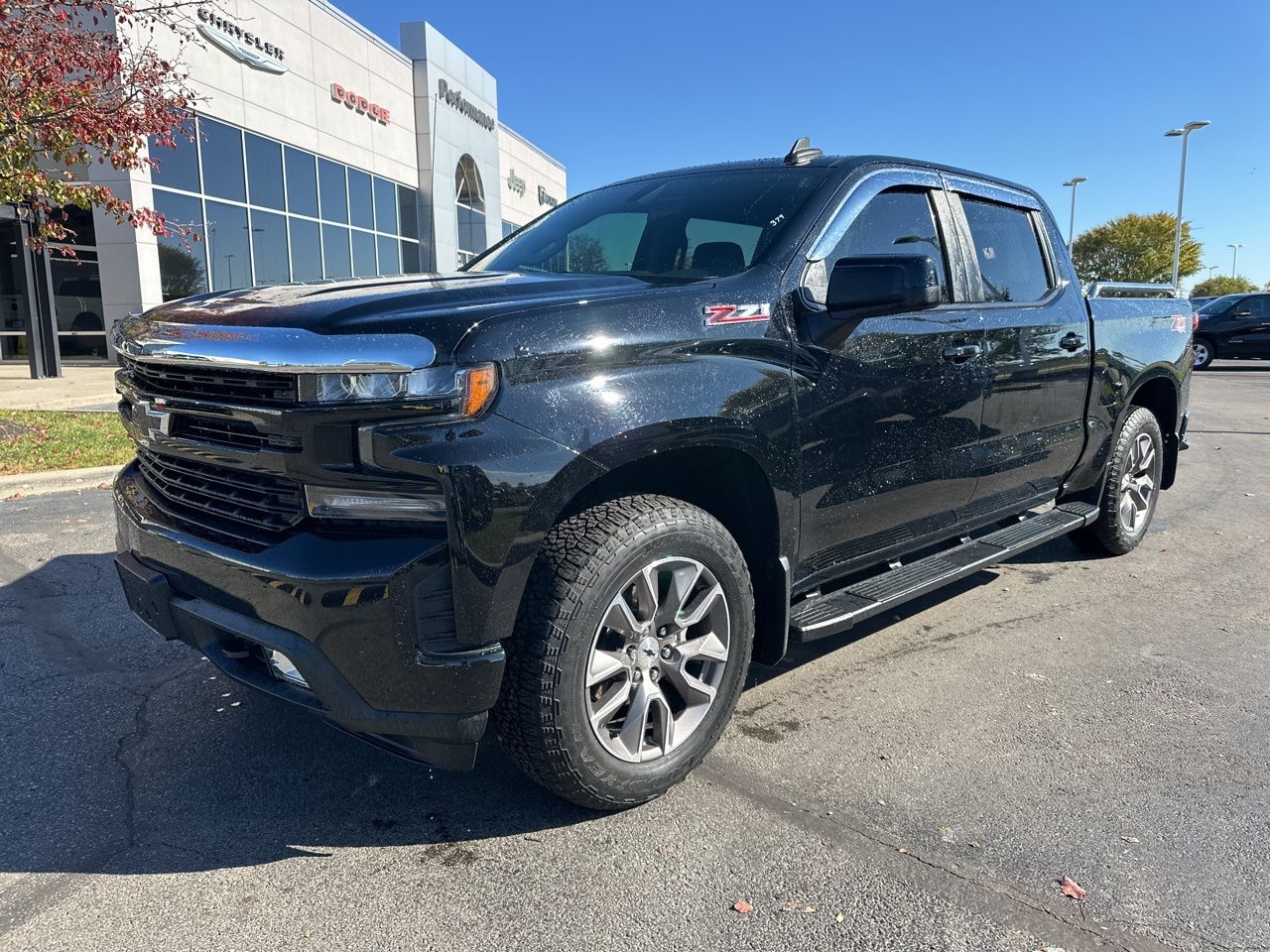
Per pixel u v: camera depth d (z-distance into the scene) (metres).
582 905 2.19
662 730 2.59
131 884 2.27
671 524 2.48
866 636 4.10
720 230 3.18
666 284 2.79
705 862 2.37
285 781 2.77
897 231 3.43
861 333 3.06
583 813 2.60
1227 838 2.49
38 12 7.02
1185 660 3.81
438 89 25.59
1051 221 4.55
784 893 2.23
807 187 3.23
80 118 7.04
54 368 15.54
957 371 3.49
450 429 2.11
